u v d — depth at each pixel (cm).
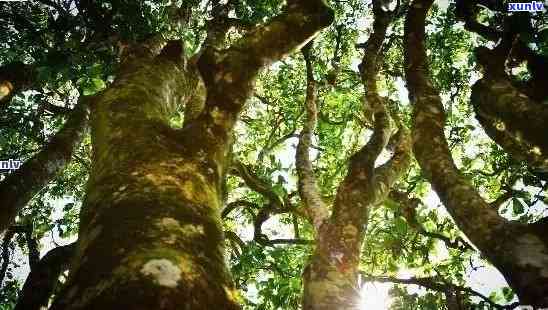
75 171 1183
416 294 700
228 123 271
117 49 698
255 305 773
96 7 752
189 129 256
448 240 771
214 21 924
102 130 269
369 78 681
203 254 156
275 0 970
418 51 560
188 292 129
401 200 761
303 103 1145
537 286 240
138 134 241
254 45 322
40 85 730
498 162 948
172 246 149
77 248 170
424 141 432
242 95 289
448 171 382
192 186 201
